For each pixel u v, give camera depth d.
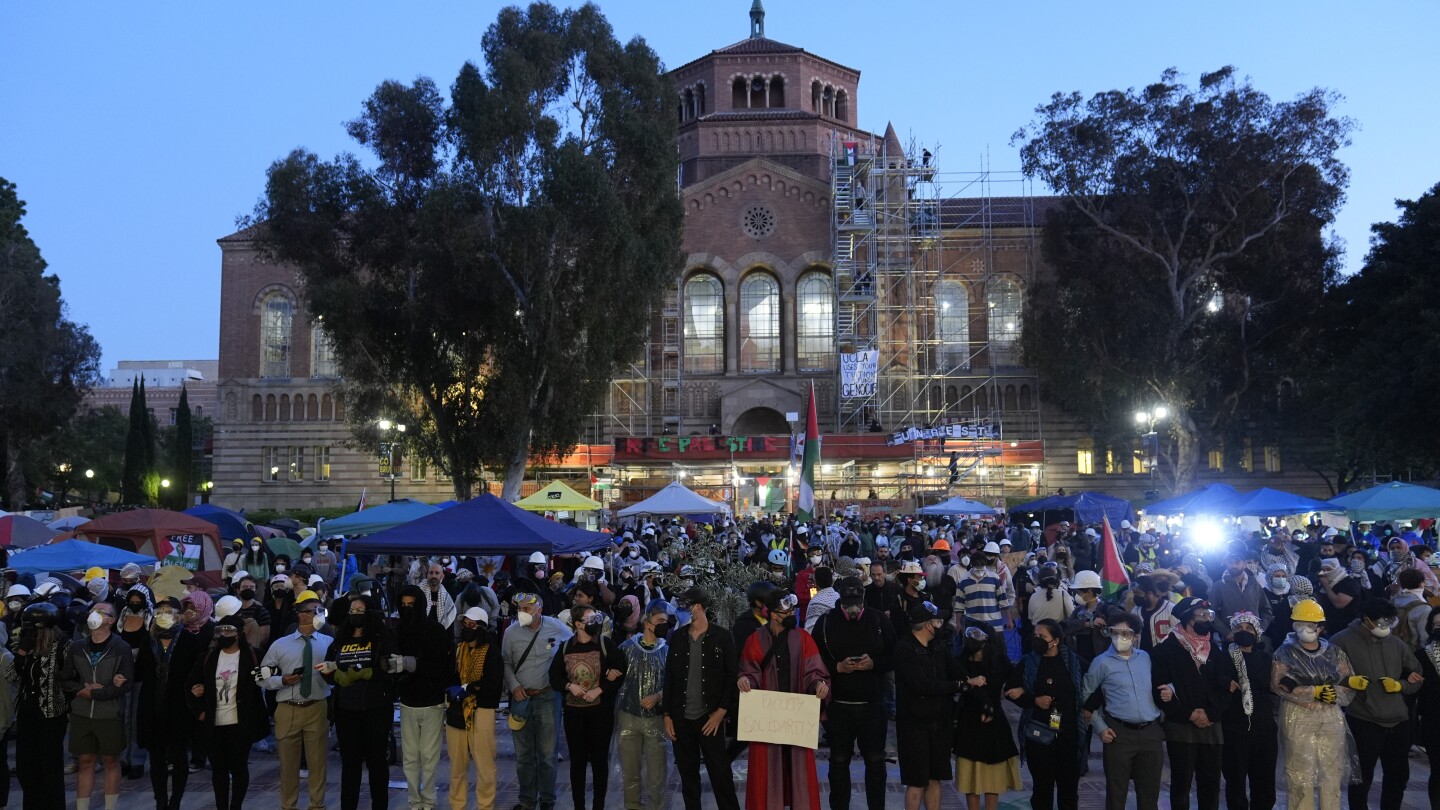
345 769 12.32
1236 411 66.31
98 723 12.60
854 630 11.75
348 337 46.41
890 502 61.66
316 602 12.77
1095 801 13.53
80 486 118.44
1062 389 64.06
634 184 49.88
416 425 51.97
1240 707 11.73
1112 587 19.28
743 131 78.81
